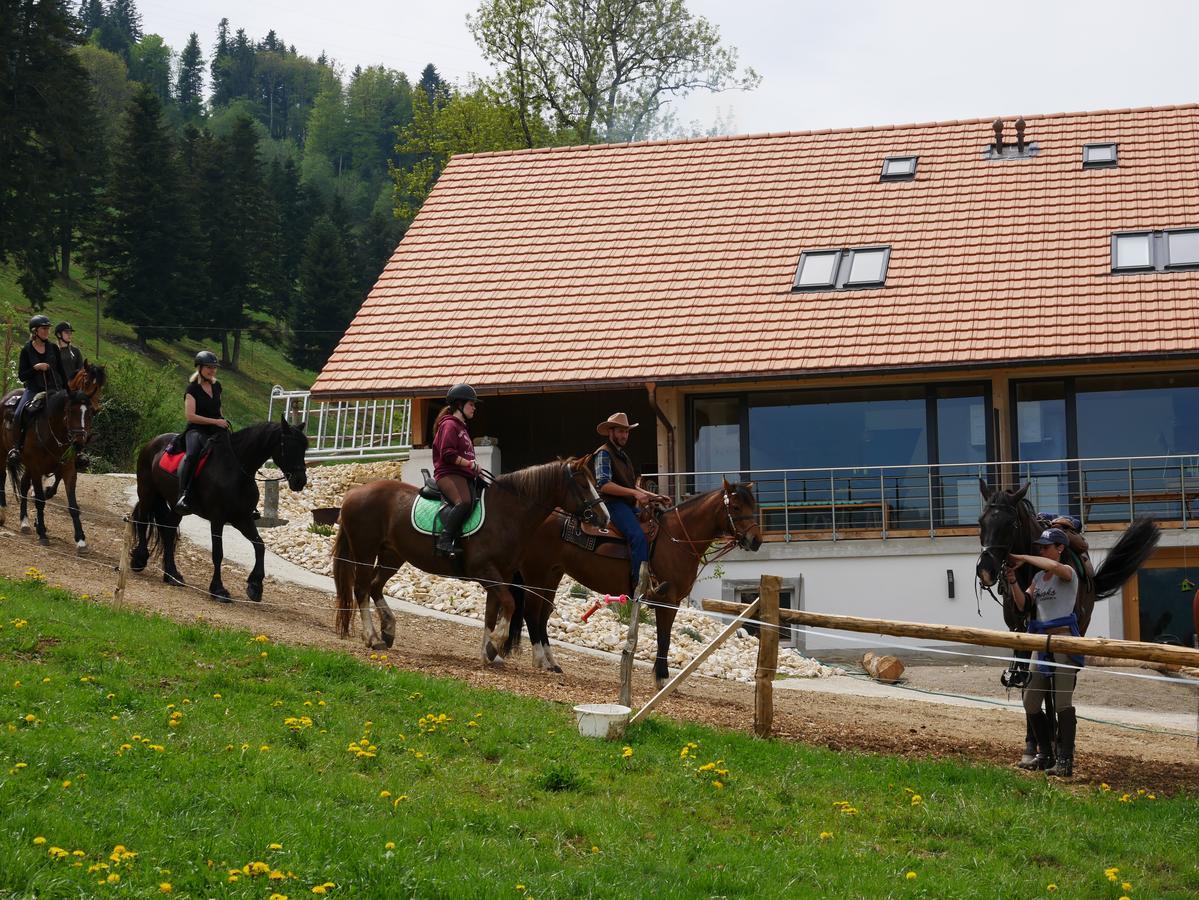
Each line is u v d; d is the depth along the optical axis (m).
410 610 18.91
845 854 8.48
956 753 12.26
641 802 9.08
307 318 80.56
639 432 25.88
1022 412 23.16
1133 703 17.80
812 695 15.99
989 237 25.14
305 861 7.20
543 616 14.38
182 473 15.62
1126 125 27.77
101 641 11.23
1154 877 8.65
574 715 11.30
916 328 23.12
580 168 30.33
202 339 79.62
